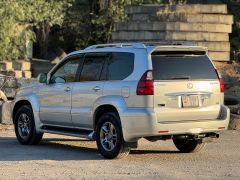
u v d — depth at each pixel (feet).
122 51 70.08
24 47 159.12
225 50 130.52
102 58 72.43
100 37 178.09
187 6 132.77
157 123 66.08
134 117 66.39
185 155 73.36
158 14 133.90
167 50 67.87
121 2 170.09
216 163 67.10
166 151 76.84
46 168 63.72
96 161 68.18
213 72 70.69
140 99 66.33
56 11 156.25
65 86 76.18
